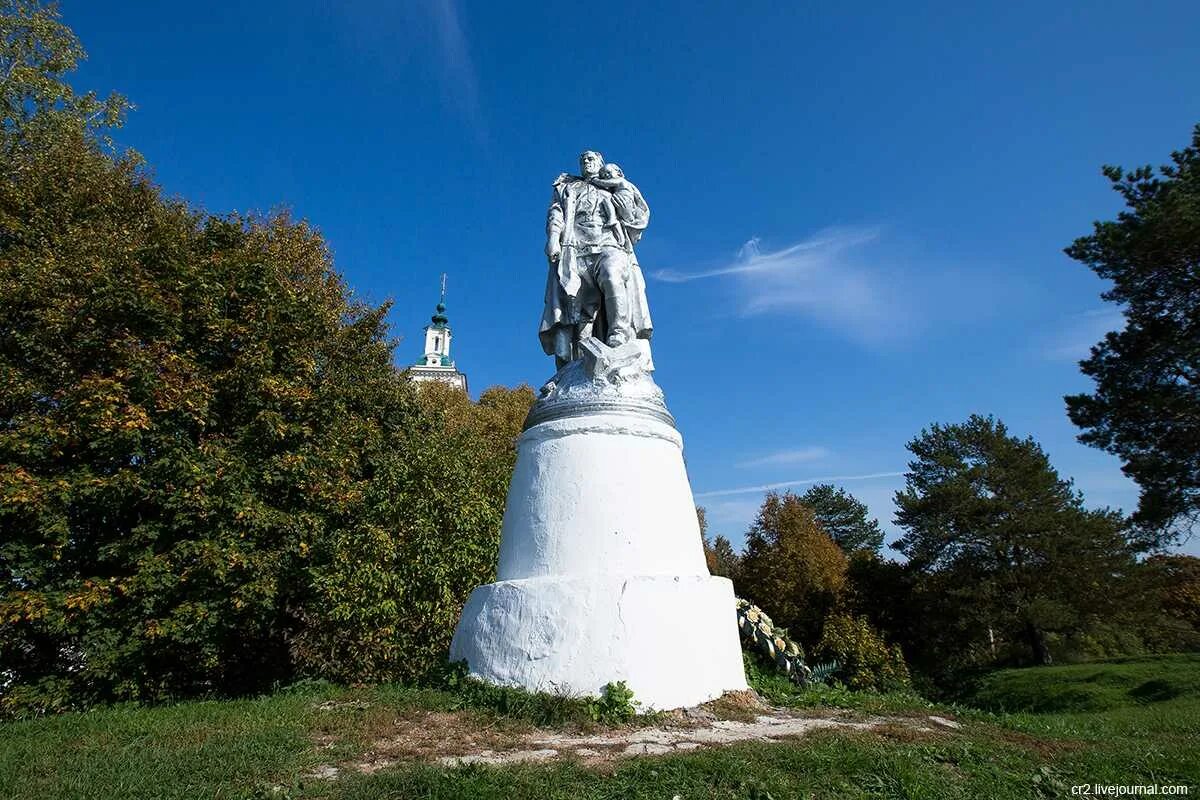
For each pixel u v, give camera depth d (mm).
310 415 13000
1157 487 19156
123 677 10430
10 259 11742
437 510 11367
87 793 4512
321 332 14148
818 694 7820
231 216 14219
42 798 4465
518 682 6641
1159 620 30000
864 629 19859
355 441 13555
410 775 4398
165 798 4352
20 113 15312
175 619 10430
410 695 7199
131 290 11164
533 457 7930
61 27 16359
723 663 7078
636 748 5254
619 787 4250
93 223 13172
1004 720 7195
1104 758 5285
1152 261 17500
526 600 6910
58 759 5484
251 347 12094
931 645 29984
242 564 10703
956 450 33781
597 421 7746
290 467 11797
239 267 12781
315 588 10922
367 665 10289
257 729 6074
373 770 4832
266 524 11109
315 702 7578
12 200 12680
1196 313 17906
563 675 6465
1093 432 19891
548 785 4234
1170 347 18250
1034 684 23688
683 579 7012
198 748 5465
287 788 4410
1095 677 22625
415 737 5676
